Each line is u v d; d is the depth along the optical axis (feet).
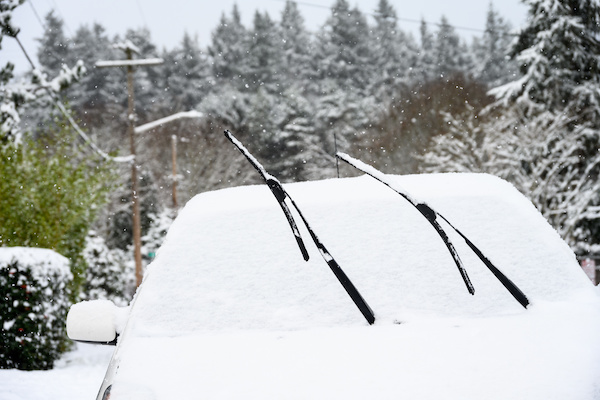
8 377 27.50
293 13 246.88
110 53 238.89
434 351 7.90
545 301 9.46
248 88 210.18
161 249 10.84
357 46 208.54
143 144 151.64
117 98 206.39
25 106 52.75
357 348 8.11
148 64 73.77
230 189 12.63
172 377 7.80
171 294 9.86
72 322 9.81
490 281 9.77
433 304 9.43
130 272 77.71
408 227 10.66
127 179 124.67
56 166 44.73
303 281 9.89
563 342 7.97
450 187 11.69
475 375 7.31
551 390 6.95
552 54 62.34
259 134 158.71
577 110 61.16
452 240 10.41
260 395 7.23
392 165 112.98
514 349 7.86
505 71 197.57
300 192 11.91
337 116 148.77
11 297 30.17
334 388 7.23
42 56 233.55
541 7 62.59
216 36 235.61
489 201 11.17
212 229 10.99
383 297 9.53
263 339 8.64
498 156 65.46
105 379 8.22
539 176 57.98
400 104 124.88
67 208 44.50
